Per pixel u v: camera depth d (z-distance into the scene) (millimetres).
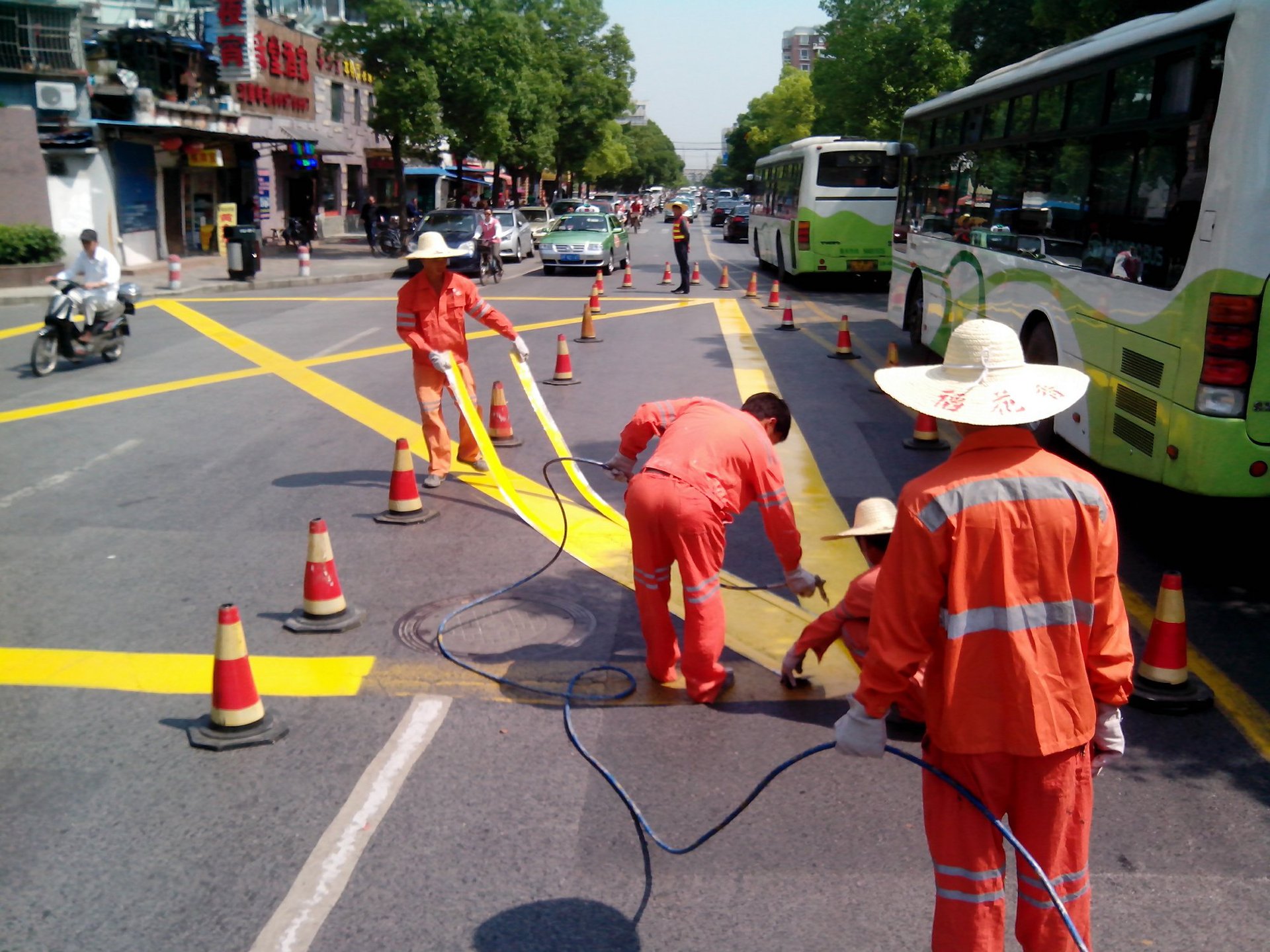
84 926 3498
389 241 33125
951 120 12820
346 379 13156
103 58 29031
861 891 3688
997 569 2629
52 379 13195
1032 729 2627
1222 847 3959
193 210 31859
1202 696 5023
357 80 45125
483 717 4926
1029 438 2730
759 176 33906
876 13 33062
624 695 5121
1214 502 8383
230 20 30766
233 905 3611
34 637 5789
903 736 4727
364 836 4008
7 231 22109
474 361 14656
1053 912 2699
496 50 33875
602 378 13477
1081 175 8250
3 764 4512
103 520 7832
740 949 3400
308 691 5180
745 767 4500
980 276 11148
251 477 8961
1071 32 16531
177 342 16047
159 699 5109
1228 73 6039
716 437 4910
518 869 3812
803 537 7516
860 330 18062
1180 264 6504
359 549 7191
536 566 6910
